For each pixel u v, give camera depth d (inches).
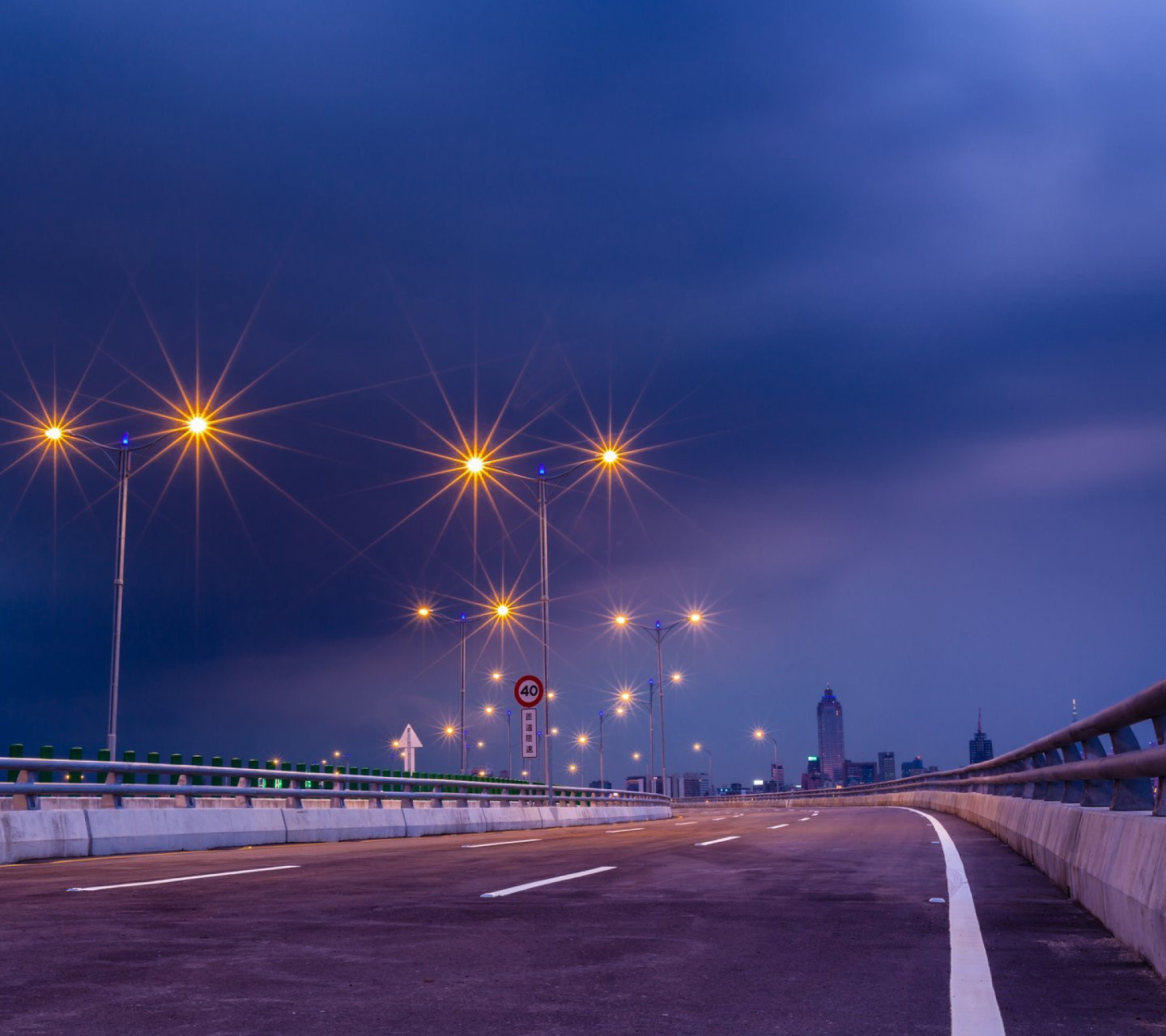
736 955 265.7
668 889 411.8
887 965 253.1
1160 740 266.1
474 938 290.2
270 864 545.0
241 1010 206.5
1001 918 329.7
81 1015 202.1
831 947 277.3
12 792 627.5
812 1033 191.3
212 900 375.2
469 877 461.4
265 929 305.6
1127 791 317.1
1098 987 227.9
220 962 255.3
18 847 585.9
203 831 738.2
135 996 218.5
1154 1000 215.9
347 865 535.2
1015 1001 215.5
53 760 660.7
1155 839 253.8
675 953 267.6
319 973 242.2
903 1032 191.9
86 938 289.1
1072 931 303.6
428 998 217.5
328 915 336.2
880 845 687.7
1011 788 773.3
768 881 444.5
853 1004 213.0
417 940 286.0
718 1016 203.6
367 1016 202.7
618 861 555.2
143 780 784.9
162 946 276.5
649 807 2054.6
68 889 413.1
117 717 1087.0
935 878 453.4
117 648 1096.8
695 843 735.7
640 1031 192.4
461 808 1159.6
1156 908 241.0
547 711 1528.1
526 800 1457.9
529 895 389.4
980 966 251.6
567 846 711.1
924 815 1417.3
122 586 1116.5
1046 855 453.1
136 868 524.4
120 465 1143.0
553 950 271.9
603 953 267.4
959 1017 202.4
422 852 648.4
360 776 983.0
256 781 935.0
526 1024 197.2
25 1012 204.5
